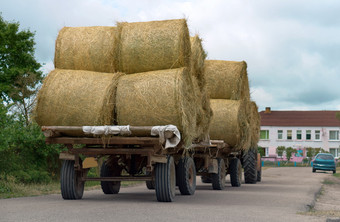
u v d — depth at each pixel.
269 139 61.09
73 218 5.95
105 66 8.55
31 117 8.27
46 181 12.77
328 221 6.42
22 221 5.68
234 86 13.48
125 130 7.85
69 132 8.24
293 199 9.96
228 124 12.91
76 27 8.96
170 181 8.59
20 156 12.72
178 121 7.74
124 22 8.68
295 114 63.06
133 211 6.80
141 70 8.39
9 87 26.31
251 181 16.83
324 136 59.91
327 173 30.62
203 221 5.98
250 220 6.24
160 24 8.41
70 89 8.14
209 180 17.39
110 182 10.45
